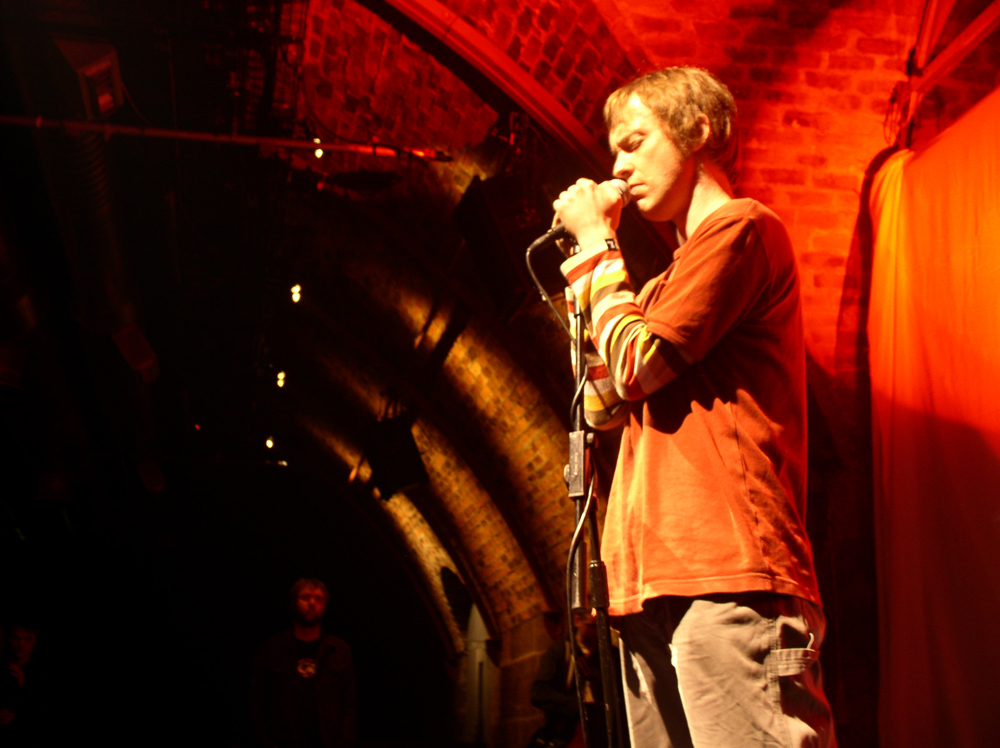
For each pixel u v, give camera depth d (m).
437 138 5.91
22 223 6.92
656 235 4.52
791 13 4.45
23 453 10.03
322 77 5.87
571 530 7.80
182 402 10.53
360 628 16.30
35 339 6.92
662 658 1.21
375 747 7.81
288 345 10.66
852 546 4.29
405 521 12.58
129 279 6.48
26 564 14.10
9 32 4.48
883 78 4.50
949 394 3.65
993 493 3.39
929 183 3.94
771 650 1.09
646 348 1.20
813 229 4.47
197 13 5.09
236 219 7.30
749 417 1.21
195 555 16.72
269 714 4.52
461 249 6.72
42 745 5.97
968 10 4.34
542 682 4.29
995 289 3.46
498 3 4.38
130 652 16.56
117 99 4.90
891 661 3.75
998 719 3.29
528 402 7.64
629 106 1.44
